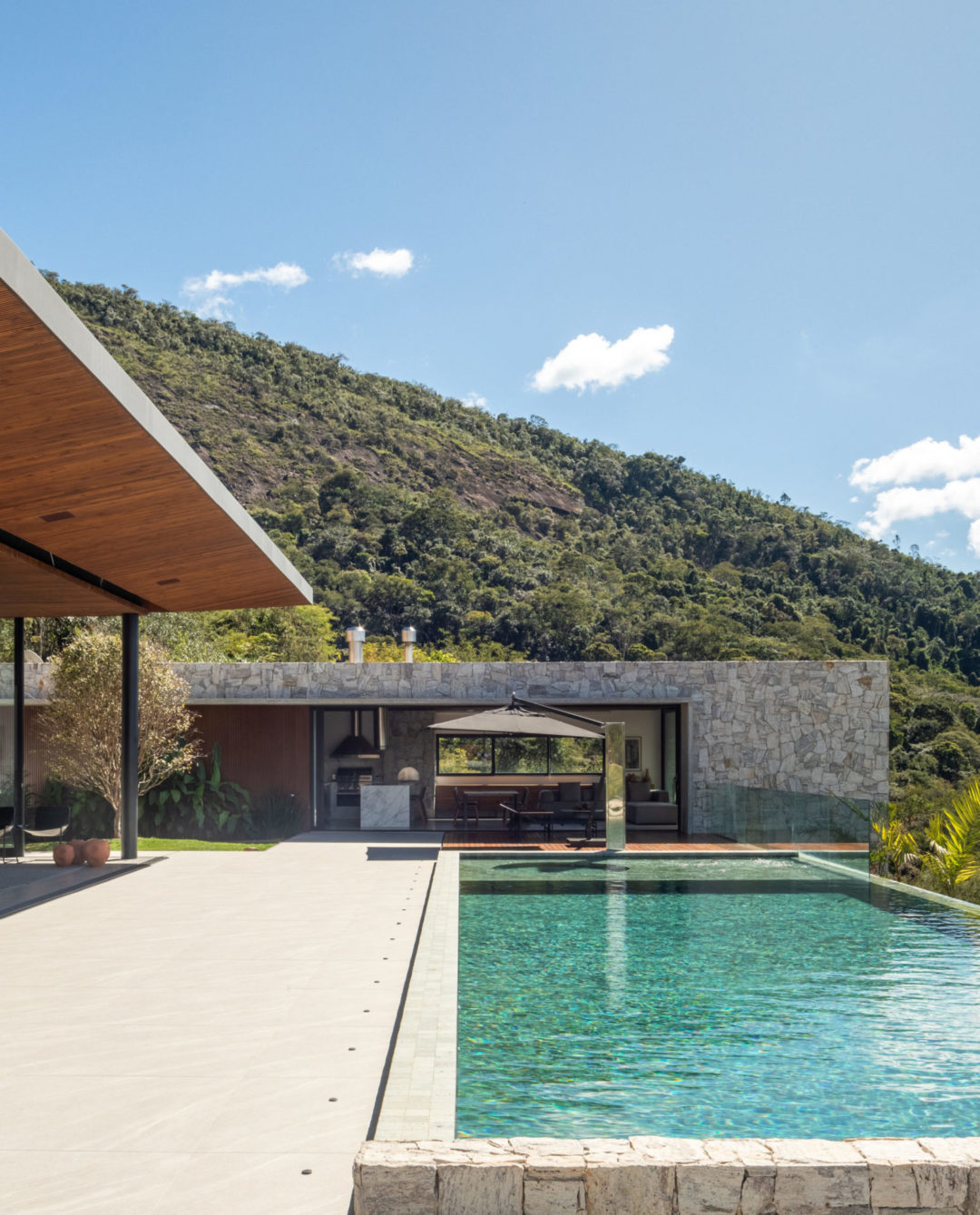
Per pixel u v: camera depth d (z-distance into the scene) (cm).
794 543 10169
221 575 1277
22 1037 570
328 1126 438
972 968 865
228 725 1864
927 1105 539
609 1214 353
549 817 1725
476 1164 354
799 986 800
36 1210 358
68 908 1002
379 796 1847
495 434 13388
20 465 813
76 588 1239
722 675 1870
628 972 847
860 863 1346
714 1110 530
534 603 7225
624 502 12312
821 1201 356
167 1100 470
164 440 787
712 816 1839
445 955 777
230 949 805
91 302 11275
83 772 1628
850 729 1870
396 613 7250
